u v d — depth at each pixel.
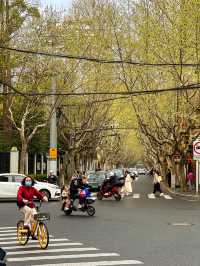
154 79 43.62
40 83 41.19
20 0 36.47
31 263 12.83
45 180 50.44
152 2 40.25
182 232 18.73
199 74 38.56
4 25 36.22
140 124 48.44
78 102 52.91
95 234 18.31
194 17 37.69
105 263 12.64
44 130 56.81
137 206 31.58
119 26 44.06
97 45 44.78
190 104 41.47
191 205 32.25
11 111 42.97
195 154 40.09
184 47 38.84
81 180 26.20
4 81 38.19
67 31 41.88
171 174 59.34
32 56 38.47
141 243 16.03
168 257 13.48
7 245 16.03
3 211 27.94
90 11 44.94
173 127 45.50
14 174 35.97
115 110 57.56
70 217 24.83
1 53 36.41
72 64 44.28
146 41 40.69
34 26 38.38
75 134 56.09
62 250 14.80
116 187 37.88
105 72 47.94
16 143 54.81
